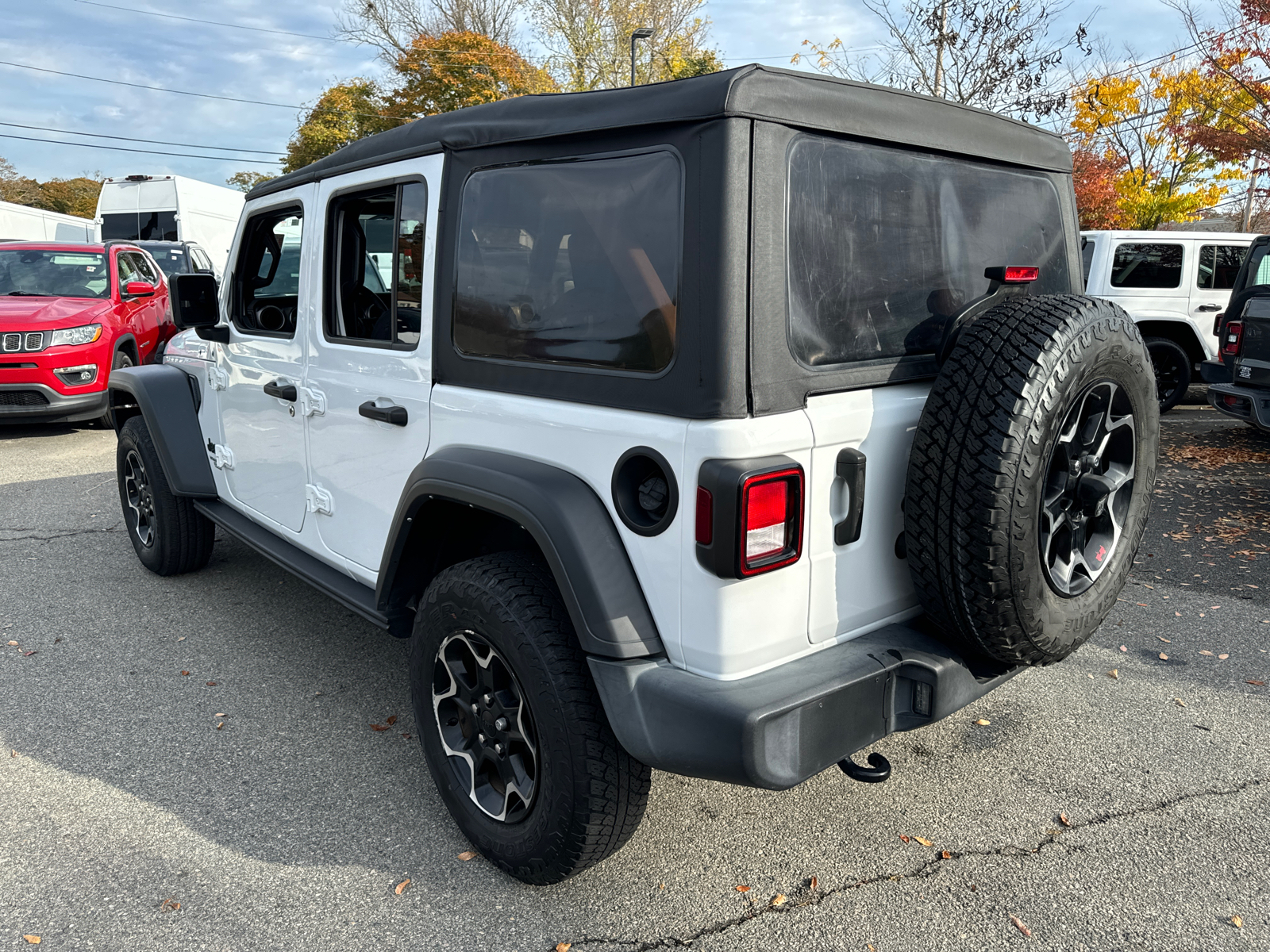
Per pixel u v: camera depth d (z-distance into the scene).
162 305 10.59
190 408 4.34
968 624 2.04
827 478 2.03
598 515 2.06
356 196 2.90
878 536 2.19
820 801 2.82
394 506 2.82
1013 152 2.60
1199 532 5.63
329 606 4.46
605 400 2.06
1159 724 3.27
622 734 1.98
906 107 2.22
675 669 2.00
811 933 2.25
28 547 5.38
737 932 2.25
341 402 3.02
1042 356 1.93
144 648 3.97
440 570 2.74
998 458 1.90
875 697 2.07
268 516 3.75
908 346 2.30
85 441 8.73
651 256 1.96
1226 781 2.90
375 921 2.30
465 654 2.42
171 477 4.25
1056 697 3.49
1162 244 9.51
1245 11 12.29
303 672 3.74
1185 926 2.26
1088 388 2.05
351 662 3.84
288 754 3.11
